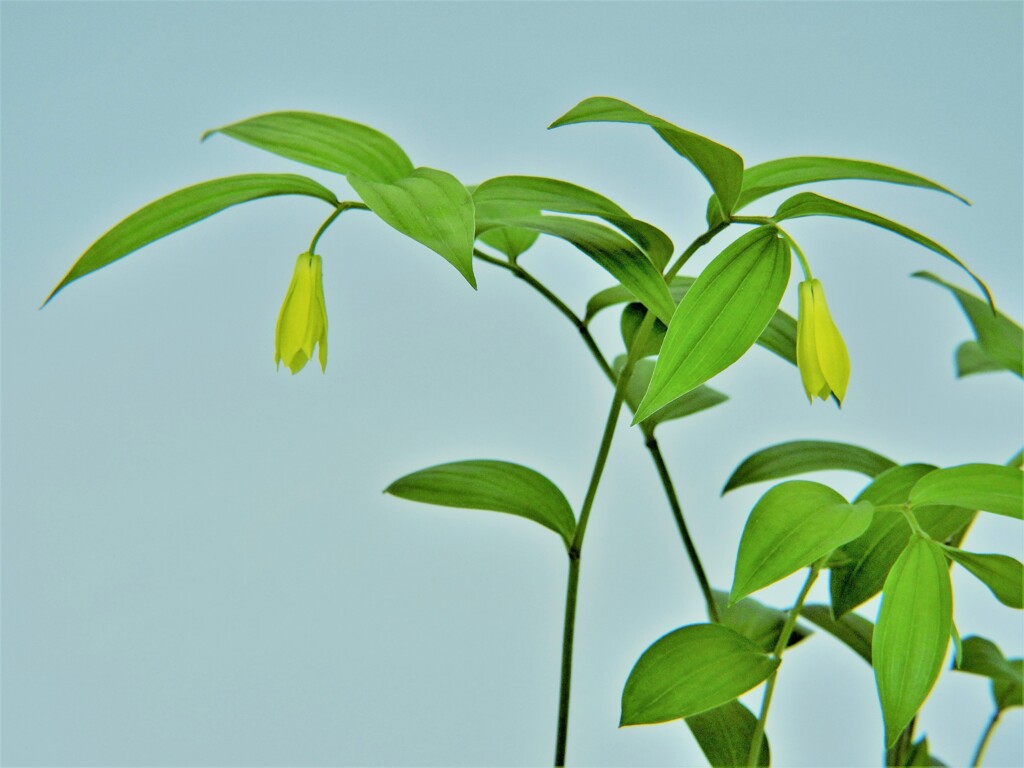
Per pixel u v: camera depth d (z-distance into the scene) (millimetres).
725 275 630
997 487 640
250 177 645
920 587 631
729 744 699
